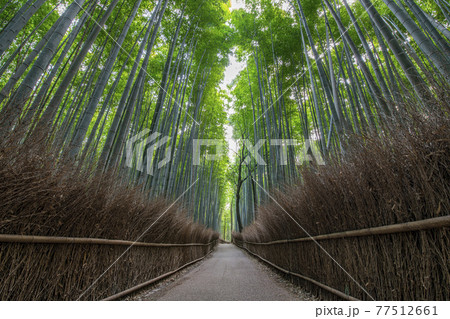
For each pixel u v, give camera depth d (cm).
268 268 514
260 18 791
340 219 195
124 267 243
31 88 197
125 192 248
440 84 120
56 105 228
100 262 202
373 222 150
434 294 110
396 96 163
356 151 172
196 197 1118
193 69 882
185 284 337
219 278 386
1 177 122
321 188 216
